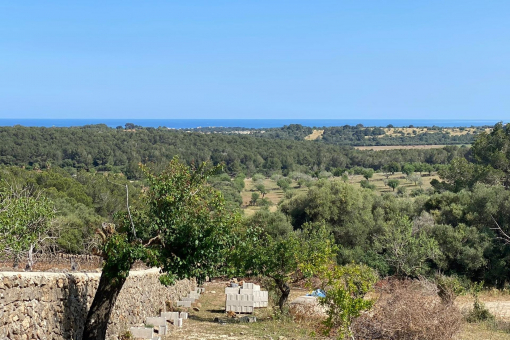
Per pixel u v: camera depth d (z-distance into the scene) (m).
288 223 40.69
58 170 69.62
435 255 34.72
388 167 109.75
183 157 95.75
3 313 9.37
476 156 63.81
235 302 21.34
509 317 21.53
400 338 14.49
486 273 34.69
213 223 12.99
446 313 15.20
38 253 23.42
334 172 113.56
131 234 12.71
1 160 77.06
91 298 13.23
